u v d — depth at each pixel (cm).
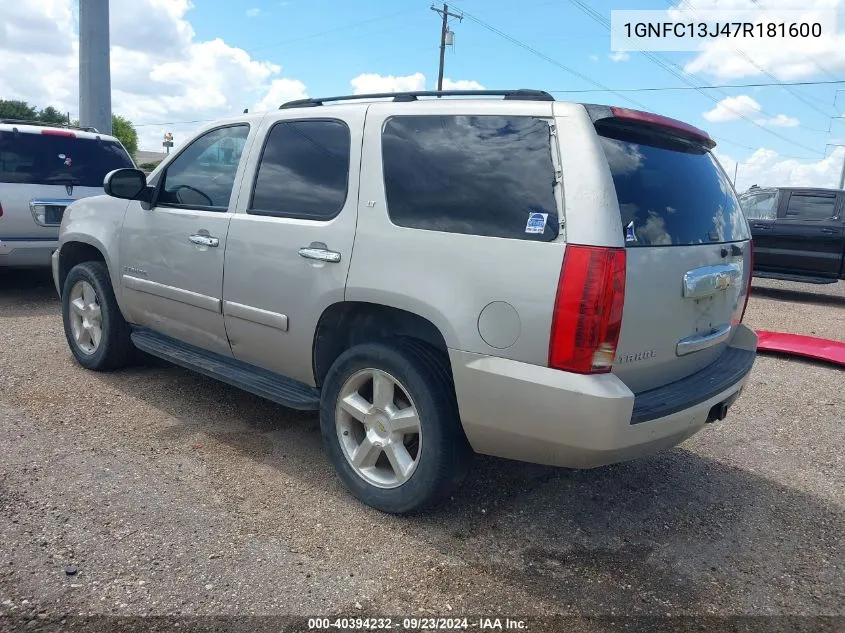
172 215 443
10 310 746
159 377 527
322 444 420
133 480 361
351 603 272
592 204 274
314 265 354
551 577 298
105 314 511
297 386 393
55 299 818
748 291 399
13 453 384
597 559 314
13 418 434
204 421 446
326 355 370
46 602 261
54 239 787
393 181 333
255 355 404
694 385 326
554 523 344
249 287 390
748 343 389
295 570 291
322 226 353
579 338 270
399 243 321
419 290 310
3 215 748
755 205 1276
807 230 1177
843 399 581
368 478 346
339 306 350
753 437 485
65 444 400
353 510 343
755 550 331
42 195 776
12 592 266
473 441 311
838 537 347
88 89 1353
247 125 418
